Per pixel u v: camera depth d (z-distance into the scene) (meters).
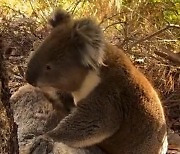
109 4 2.79
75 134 1.67
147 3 2.71
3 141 1.46
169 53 2.44
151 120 1.74
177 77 2.45
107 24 2.70
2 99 1.47
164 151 1.83
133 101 1.70
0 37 1.59
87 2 2.85
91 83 1.64
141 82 1.74
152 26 2.65
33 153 1.72
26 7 2.94
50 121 1.84
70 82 1.63
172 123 2.24
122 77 1.69
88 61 1.59
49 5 2.85
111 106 1.67
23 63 2.38
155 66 2.44
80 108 1.67
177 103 2.32
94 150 1.75
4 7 2.91
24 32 2.59
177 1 2.72
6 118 1.48
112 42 2.53
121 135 1.73
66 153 1.71
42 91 1.80
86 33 1.59
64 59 1.61
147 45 2.51
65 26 1.67
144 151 1.75
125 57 1.75
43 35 2.57
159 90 2.36
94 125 1.66
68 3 2.90
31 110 1.89
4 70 1.49
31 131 1.82
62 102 1.80
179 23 2.69
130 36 2.53
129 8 2.68
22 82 2.26
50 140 1.72
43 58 1.60
